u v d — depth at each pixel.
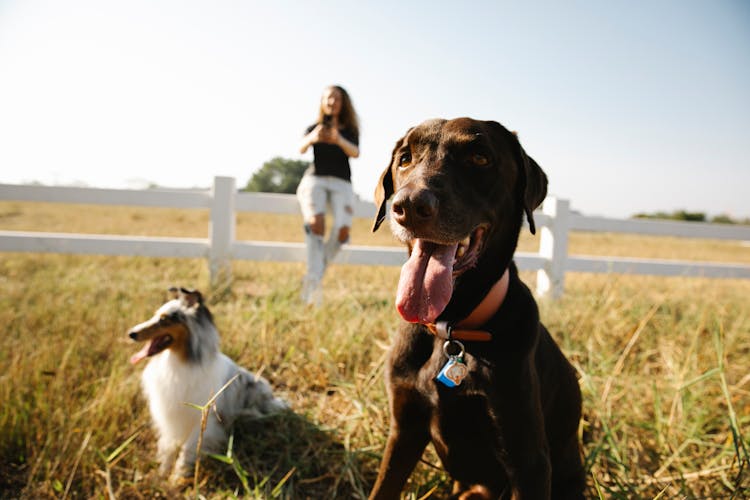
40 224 11.45
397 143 2.36
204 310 2.79
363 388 3.13
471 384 1.88
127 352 3.48
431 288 1.84
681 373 3.29
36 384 2.86
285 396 3.31
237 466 2.38
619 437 2.90
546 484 1.90
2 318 3.92
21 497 2.23
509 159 2.08
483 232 2.00
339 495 2.47
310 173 5.19
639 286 6.28
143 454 2.65
